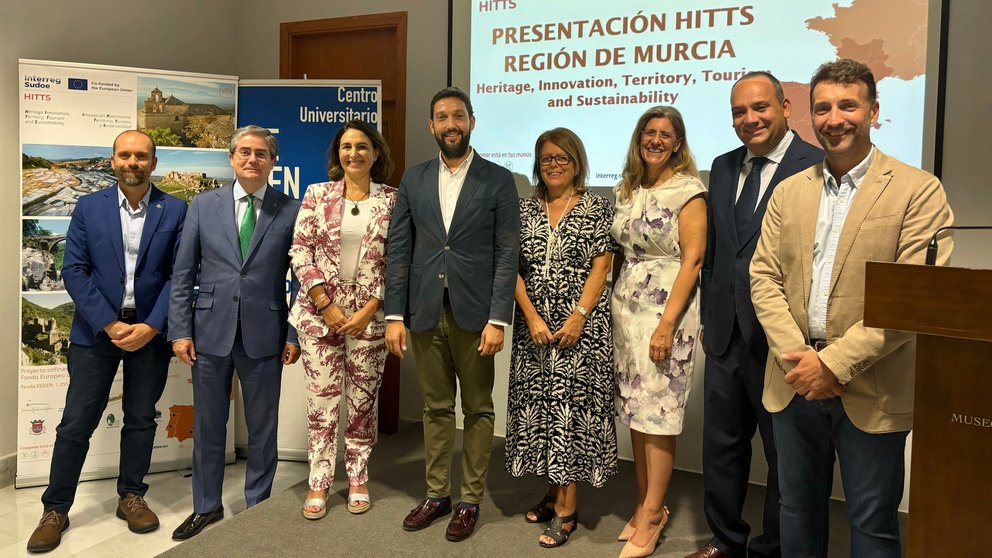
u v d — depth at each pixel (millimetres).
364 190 2484
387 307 2324
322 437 2473
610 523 2449
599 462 2189
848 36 2625
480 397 2311
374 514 2482
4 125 2906
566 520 2307
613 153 3064
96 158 2998
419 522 2355
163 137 3141
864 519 1545
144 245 2537
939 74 2527
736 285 1975
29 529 2535
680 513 2557
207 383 2477
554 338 2193
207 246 2473
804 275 1620
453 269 2230
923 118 2555
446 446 2406
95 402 2516
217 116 3252
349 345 2475
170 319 2465
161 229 2574
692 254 2129
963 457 1213
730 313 1998
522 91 3225
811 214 1624
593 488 2797
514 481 2844
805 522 1696
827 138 1529
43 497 2514
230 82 3279
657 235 2160
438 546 2240
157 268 2557
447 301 2277
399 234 2334
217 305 2453
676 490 2789
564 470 2160
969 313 1113
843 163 1565
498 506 2588
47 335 2906
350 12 3715
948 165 2576
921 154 2568
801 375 1529
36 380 2895
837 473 2740
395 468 2973
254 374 2504
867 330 1445
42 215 2893
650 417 2160
